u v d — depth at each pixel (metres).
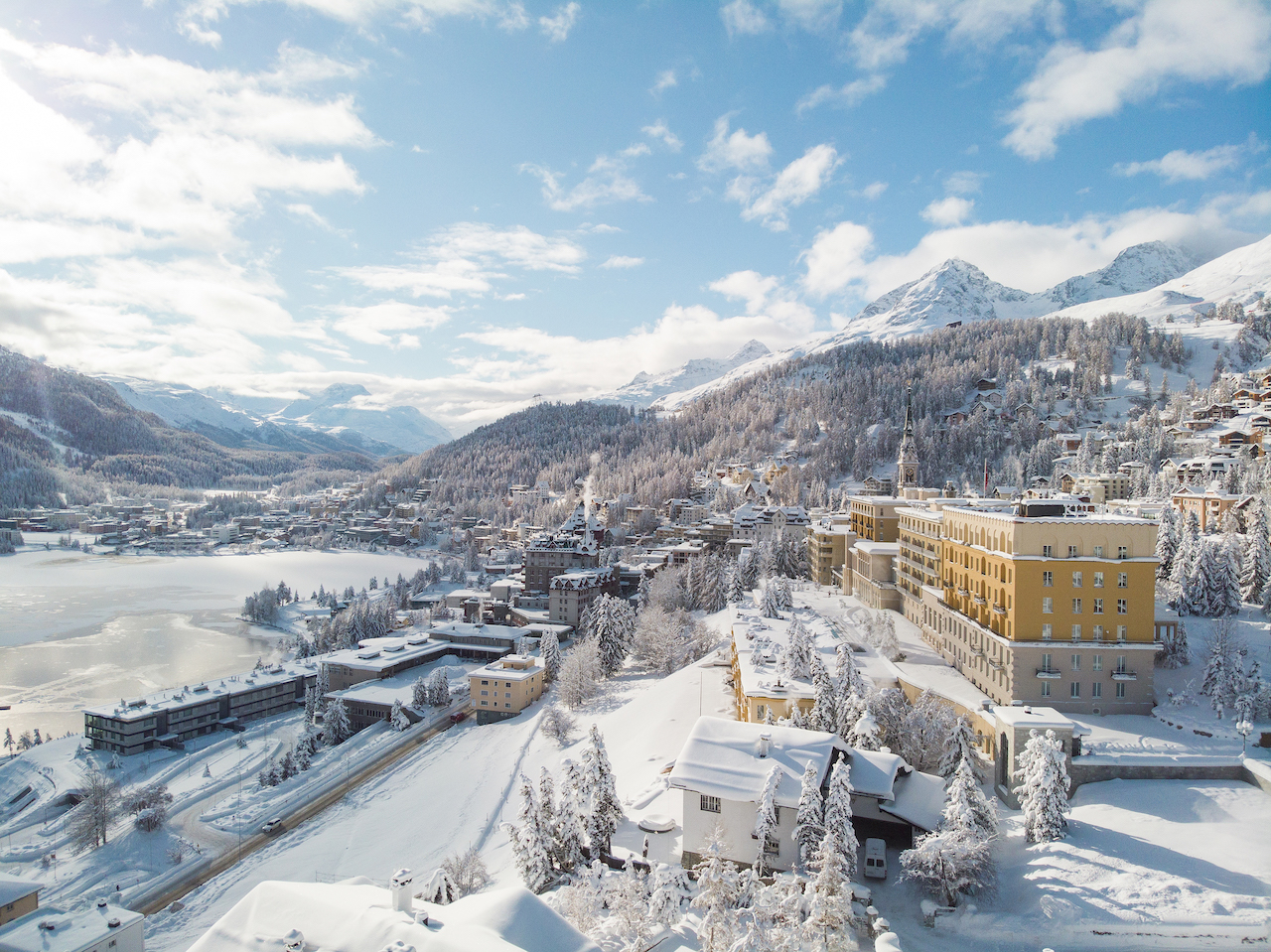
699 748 59.03
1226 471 166.88
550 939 33.84
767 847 54.47
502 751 119.06
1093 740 65.62
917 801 57.03
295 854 91.19
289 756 122.38
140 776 127.12
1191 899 43.09
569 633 197.00
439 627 197.62
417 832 93.56
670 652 141.38
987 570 82.56
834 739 59.31
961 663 89.75
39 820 111.62
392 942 30.73
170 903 82.31
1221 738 64.81
